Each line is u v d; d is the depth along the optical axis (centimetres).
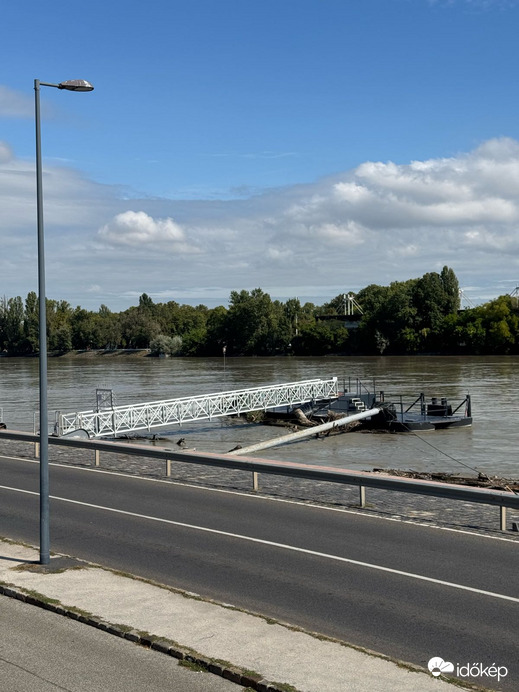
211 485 1997
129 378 9725
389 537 1390
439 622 935
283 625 895
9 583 1071
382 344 14800
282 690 717
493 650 845
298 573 1159
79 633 888
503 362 11312
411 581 1111
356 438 4366
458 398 6119
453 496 1529
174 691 729
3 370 12375
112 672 773
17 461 2514
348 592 1060
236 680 751
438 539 1373
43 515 1188
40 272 1223
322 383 5803
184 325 19338
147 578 1140
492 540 1364
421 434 4447
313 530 1452
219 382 8594
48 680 752
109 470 2286
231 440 4347
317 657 798
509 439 4159
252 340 16138
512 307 13912
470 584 1093
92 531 1459
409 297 14988
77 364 14488
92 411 4256
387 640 877
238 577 1140
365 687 727
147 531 1455
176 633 868
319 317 17512
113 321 18950
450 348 14450
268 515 1600
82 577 1105
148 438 4388
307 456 3762
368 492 1884
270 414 5297
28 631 895
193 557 1259
